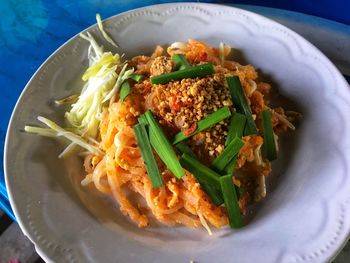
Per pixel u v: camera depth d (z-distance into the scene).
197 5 0.26
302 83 0.23
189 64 0.23
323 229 0.18
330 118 0.21
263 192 0.20
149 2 0.29
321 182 0.19
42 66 0.24
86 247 0.19
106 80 0.23
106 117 0.23
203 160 0.21
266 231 0.18
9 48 0.28
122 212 0.21
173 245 0.19
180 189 0.20
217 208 0.20
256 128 0.21
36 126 0.23
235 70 0.24
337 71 0.22
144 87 0.23
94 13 0.29
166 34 0.26
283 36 0.24
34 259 0.33
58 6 0.30
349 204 0.18
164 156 0.20
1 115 0.25
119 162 0.21
